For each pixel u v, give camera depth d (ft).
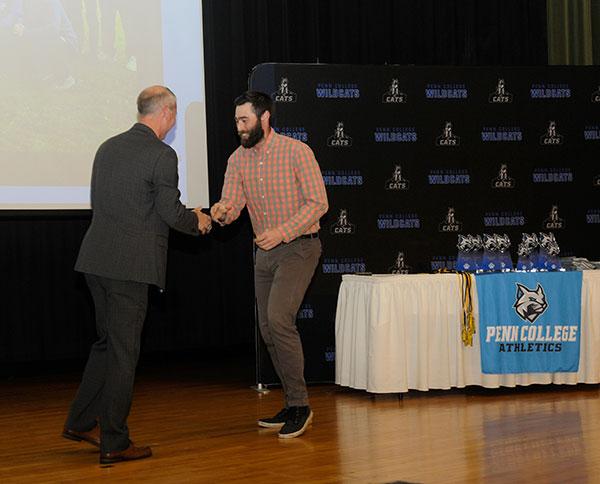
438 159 18.21
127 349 11.59
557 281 16.37
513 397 16.03
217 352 23.41
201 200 19.60
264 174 13.56
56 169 18.66
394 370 15.74
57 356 20.20
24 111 18.43
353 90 17.80
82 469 11.38
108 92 19.10
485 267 16.58
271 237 12.82
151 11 19.38
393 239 17.99
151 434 13.53
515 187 18.57
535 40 23.39
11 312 19.83
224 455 11.92
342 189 17.76
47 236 20.10
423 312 15.92
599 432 12.75
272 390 17.66
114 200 11.59
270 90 17.44
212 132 20.99
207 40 20.94
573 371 16.44
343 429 13.42
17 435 13.88
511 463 10.97
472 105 18.37
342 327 16.58
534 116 18.66
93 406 12.12
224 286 21.44
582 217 18.89
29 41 18.48
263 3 21.35
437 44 22.81
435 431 13.10
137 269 11.50
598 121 18.98
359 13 22.24
